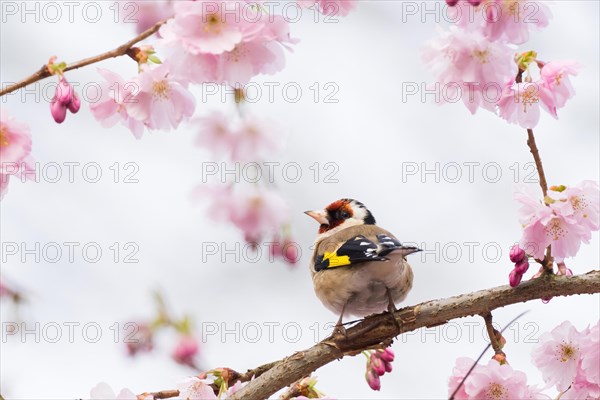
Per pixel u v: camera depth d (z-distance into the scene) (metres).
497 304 6.78
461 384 6.24
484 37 6.63
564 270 6.81
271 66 6.11
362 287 8.36
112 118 6.55
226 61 5.99
